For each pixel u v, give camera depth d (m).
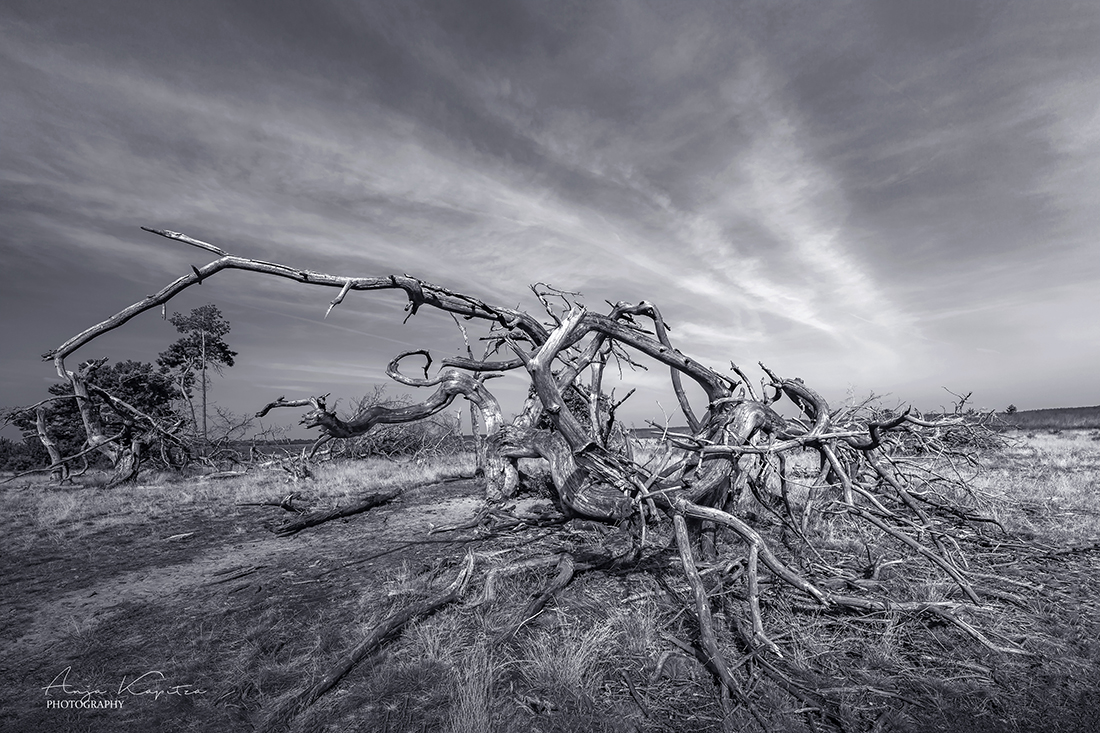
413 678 4.11
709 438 8.17
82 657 4.89
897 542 7.53
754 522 8.84
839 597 4.81
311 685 4.04
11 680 4.51
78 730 3.72
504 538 8.86
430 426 25.89
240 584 6.90
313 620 5.50
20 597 6.70
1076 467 15.16
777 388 9.42
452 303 8.98
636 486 6.18
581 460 6.70
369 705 3.81
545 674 4.04
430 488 15.67
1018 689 3.84
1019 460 17.12
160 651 4.96
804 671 4.02
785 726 3.43
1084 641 4.53
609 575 6.54
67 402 25.39
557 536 8.82
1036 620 4.96
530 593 5.84
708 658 4.18
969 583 5.71
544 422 12.78
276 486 16.14
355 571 7.28
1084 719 3.48
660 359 8.20
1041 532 8.03
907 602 4.93
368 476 18.16
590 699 3.73
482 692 3.74
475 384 12.30
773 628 4.82
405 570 6.96
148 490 16.48
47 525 11.20
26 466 26.97
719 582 5.66
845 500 7.73
